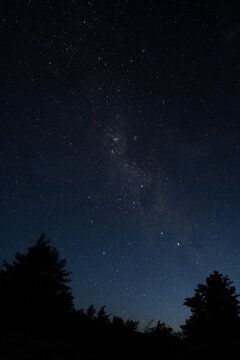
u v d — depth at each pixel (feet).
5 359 31.78
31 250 63.00
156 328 47.42
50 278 61.46
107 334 47.21
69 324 50.42
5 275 59.67
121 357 39.11
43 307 57.67
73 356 36.76
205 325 54.08
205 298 59.00
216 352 41.68
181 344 44.91
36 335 43.57
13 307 55.83
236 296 58.75
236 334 51.49
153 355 40.52
